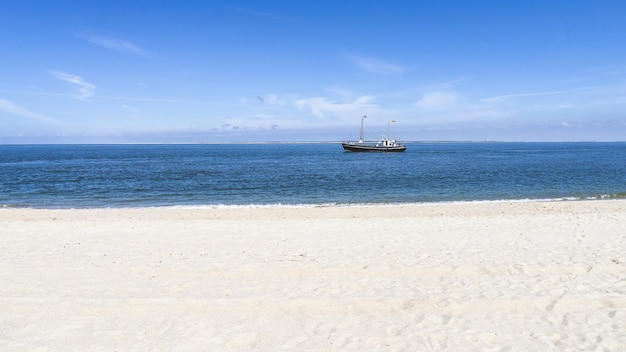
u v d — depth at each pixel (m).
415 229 12.66
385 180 36.47
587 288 7.04
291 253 9.64
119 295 6.85
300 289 7.15
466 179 36.75
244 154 120.62
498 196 25.22
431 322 5.82
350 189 29.75
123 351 5.02
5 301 6.54
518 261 8.77
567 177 37.66
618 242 10.45
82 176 41.53
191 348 5.10
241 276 7.89
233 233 12.20
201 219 15.80
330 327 5.71
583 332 5.46
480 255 9.31
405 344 5.19
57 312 6.15
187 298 6.71
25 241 11.10
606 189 27.95
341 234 11.94
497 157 87.44
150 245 10.56
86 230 12.84
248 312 6.20
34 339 5.31
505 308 6.29
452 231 12.25
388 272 8.12
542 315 6.02
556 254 9.32
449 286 7.26
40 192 28.50
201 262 8.84
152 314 6.11
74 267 8.45
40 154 118.69
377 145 112.81
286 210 18.73
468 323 5.77
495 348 5.06
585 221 13.70
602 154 102.25
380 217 16.20
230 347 5.14
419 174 42.91
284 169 52.50
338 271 8.21
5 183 34.28
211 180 37.25
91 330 5.59
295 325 5.77
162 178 39.31
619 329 5.52
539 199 23.34
